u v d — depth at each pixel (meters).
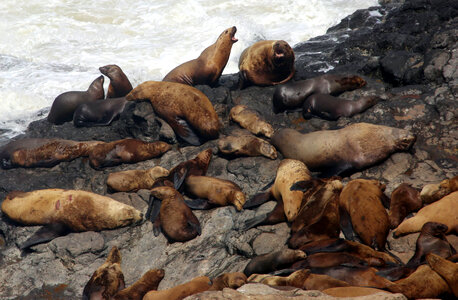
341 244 26.06
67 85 63.34
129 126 44.78
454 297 22.30
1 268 33.84
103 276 30.48
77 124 47.84
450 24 47.62
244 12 82.56
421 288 22.11
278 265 26.48
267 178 36.03
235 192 33.84
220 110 43.91
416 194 30.20
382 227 27.42
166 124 42.72
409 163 34.19
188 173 37.25
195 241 32.50
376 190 29.69
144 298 26.59
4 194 40.47
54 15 81.81
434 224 26.27
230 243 31.33
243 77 48.72
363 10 64.38
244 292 22.77
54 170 42.78
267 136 40.31
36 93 61.03
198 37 75.62
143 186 37.88
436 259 22.58
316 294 21.77
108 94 52.94
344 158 34.88
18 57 72.56
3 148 43.94
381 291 21.66
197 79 50.56
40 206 35.56
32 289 32.03
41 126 50.62
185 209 33.56
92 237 34.09
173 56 71.12
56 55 72.56
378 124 38.47
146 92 43.72
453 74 40.94
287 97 43.22
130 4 85.38
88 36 77.25
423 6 52.19
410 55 45.94
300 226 29.08
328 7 83.12
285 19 80.50
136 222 34.97
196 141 41.53
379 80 47.25
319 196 29.16
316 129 40.88
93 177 40.81
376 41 51.03
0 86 62.44
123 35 77.44
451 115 37.03
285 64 46.62
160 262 32.03
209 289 25.97
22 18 80.56
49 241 34.91
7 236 36.62
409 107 39.19
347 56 51.88
